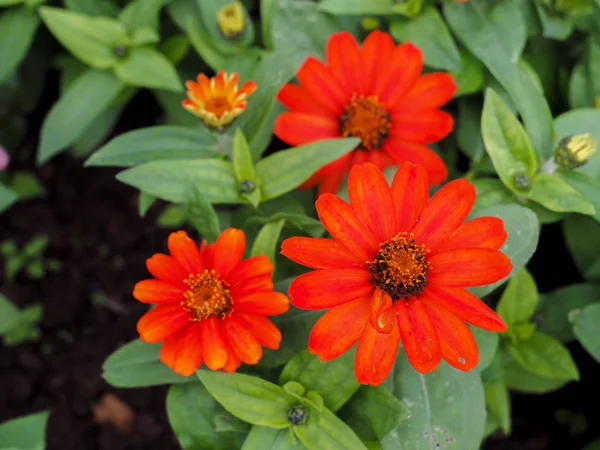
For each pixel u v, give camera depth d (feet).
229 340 0.50
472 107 0.77
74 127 0.79
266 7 0.75
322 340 0.46
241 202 0.62
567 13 0.76
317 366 0.53
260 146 0.67
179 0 0.83
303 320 0.57
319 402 0.52
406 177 0.48
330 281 0.45
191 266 0.52
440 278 0.47
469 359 0.46
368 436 0.54
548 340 0.68
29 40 0.82
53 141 0.79
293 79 0.75
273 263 0.58
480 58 0.68
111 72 0.80
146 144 0.67
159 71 0.78
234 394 0.51
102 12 0.84
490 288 0.54
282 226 0.61
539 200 0.62
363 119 0.64
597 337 0.65
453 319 0.47
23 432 0.61
